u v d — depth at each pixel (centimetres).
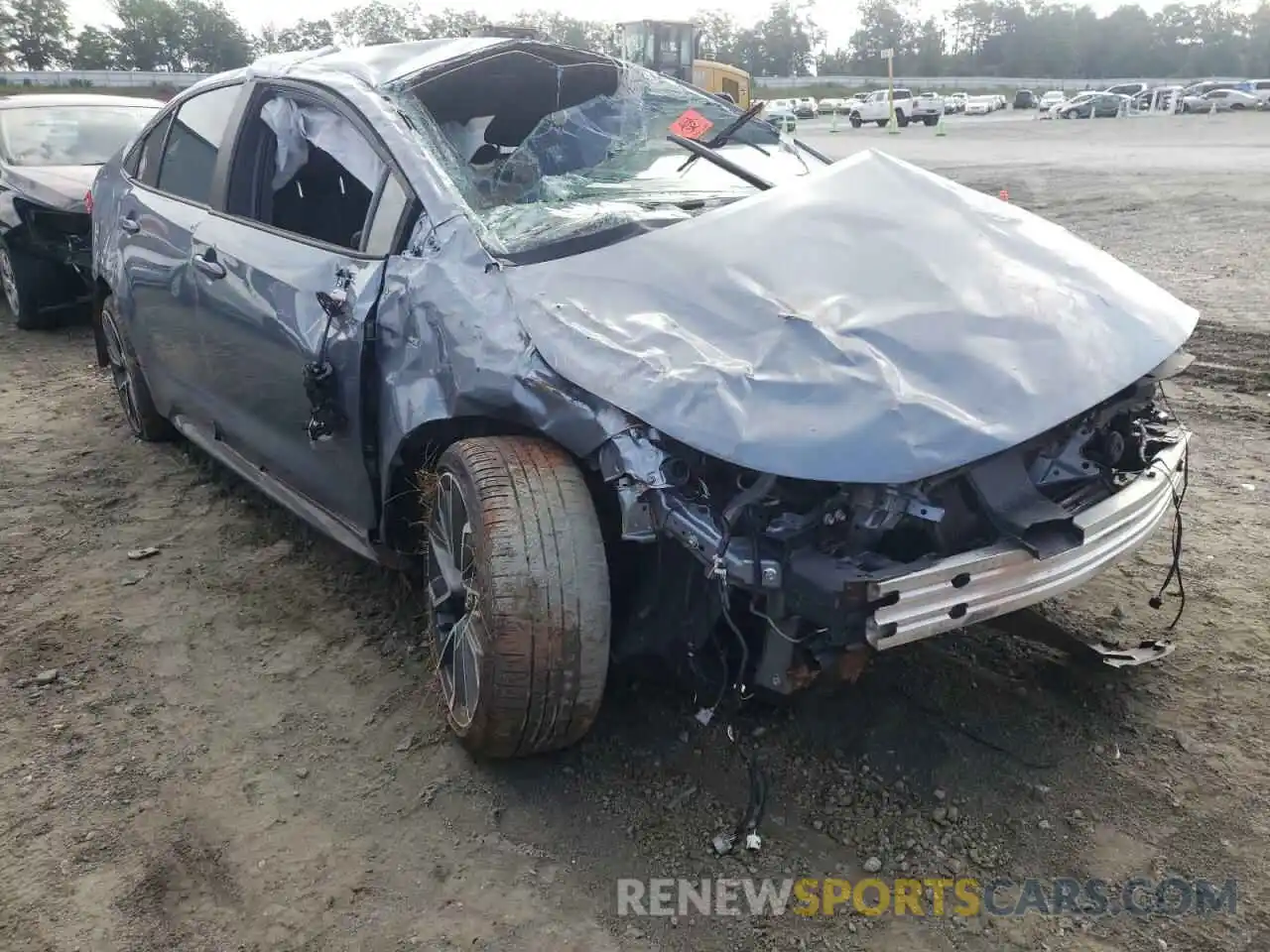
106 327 557
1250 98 4506
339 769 295
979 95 7081
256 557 426
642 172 393
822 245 294
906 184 331
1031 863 253
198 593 397
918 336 260
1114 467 290
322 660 349
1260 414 544
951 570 234
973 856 255
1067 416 250
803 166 421
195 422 474
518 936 238
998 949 231
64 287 820
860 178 334
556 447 275
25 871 260
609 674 324
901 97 4550
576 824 270
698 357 254
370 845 266
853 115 4628
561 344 266
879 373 248
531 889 251
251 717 320
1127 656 307
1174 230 1111
